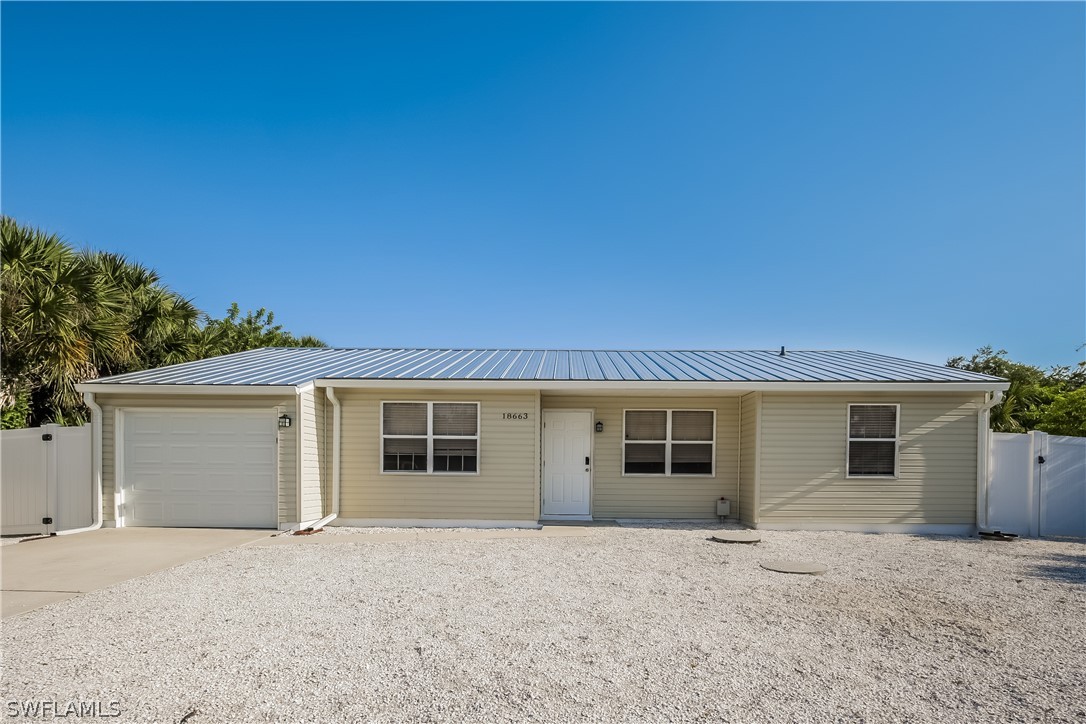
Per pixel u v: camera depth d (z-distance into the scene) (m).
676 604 7.11
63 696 4.65
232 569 8.67
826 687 4.91
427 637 5.94
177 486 12.38
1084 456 12.74
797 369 14.03
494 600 7.21
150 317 16.88
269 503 12.29
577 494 14.17
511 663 5.32
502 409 13.08
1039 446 12.80
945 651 5.70
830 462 12.84
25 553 9.70
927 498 12.80
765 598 7.40
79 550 9.93
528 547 10.53
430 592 7.54
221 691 4.75
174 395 12.38
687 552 10.19
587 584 7.98
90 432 12.35
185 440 12.41
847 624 6.43
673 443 14.20
